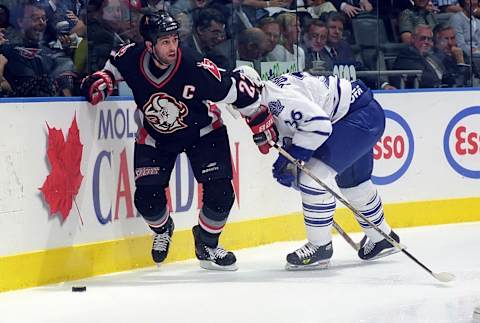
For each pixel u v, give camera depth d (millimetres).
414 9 16984
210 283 10312
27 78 13539
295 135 10586
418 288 9898
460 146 15625
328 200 11016
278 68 16172
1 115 9859
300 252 11102
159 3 14977
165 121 10602
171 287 10086
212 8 15477
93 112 10922
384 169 14828
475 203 15750
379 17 16906
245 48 15844
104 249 11070
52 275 10430
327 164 10867
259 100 10531
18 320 8445
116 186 11266
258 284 10219
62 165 10523
